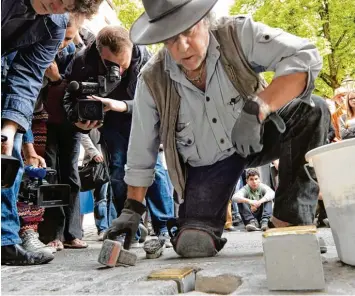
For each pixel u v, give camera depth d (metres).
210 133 1.85
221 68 1.73
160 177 2.81
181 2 1.45
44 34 1.89
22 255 1.91
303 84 1.57
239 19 1.72
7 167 1.29
